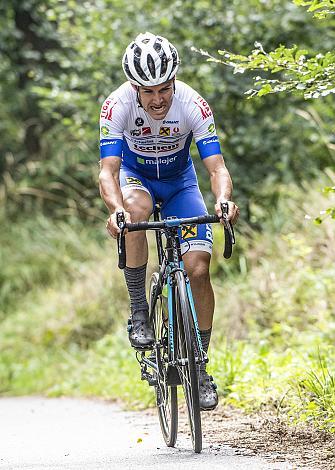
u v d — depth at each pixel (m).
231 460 10.86
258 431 12.88
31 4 34.59
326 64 12.26
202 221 11.09
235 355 17.91
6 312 32.28
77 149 34.19
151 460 11.25
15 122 37.75
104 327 28.16
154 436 13.73
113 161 11.95
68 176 34.62
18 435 14.78
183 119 12.26
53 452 12.64
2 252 33.53
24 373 27.28
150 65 11.27
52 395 23.50
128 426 15.23
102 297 28.58
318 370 14.77
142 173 12.84
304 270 21.19
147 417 16.45
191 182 12.94
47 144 36.16
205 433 13.22
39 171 36.16
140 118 12.20
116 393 20.56
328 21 24.56
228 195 11.48
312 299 20.59
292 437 12.15
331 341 18.31
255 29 25.06
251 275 23.25
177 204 12.71
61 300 29.55
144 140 12.41
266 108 26.27
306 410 13.34
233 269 24.84
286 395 14.29
